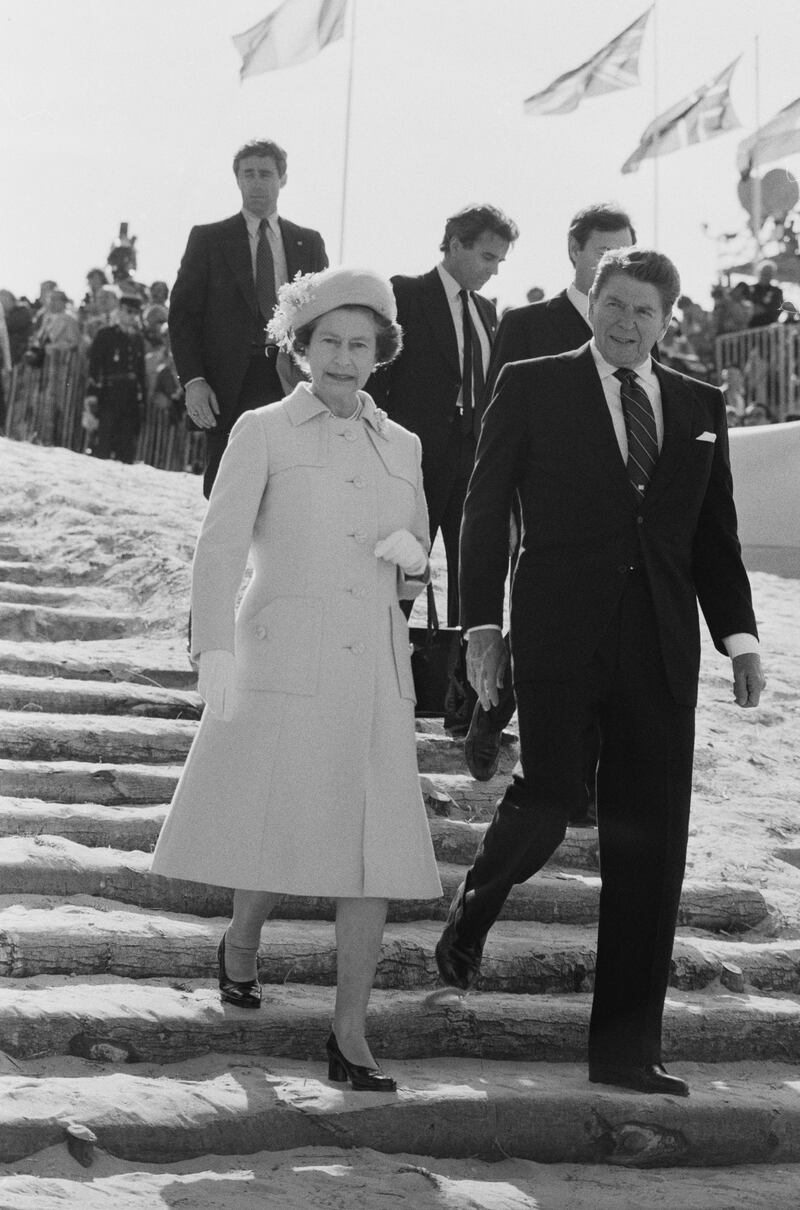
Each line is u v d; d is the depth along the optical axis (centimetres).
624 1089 411
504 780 587
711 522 432
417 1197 341
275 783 381
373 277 403
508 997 448
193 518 964
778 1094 427
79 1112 340
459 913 417
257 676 388
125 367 1416
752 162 1720
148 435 1466
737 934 530
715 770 684
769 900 542
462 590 425
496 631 421
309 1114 361
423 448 584
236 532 386
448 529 604
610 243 525
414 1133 370
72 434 1455
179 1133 344
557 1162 388
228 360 635
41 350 1462
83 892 450
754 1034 461
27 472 1061
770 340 1502
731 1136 403
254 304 637
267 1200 327
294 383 562
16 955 404
